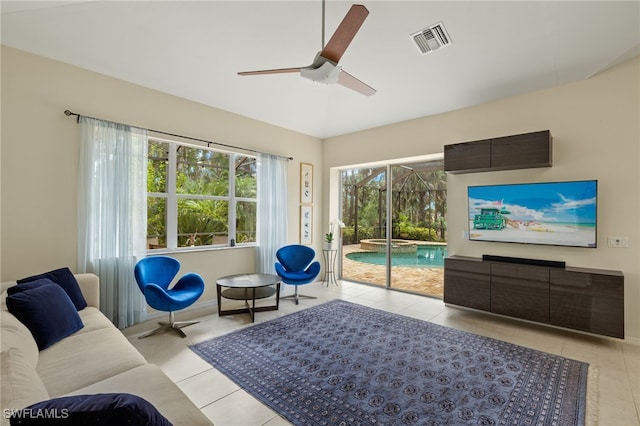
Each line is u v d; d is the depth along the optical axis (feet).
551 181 11.41
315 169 18.76
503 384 7.55
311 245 18.44
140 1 8.68
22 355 4.02
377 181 17.92
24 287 7.11
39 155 9.50
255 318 12.12
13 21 8.46
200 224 14.20
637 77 9.90
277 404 6.76
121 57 10.36
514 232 12.11
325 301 14.56
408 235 16.57
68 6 8.34
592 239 10.52
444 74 11.80
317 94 14.66
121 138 10.93
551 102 11.48
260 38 10.32
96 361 5.91
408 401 6.89
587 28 8.94
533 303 10.78
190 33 9.97
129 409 2.64
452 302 12.60
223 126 14.21
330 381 7.66
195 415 4.35
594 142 10.61
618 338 9.36
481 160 11.95
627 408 6.63
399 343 9.84
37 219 9.47
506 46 10.04
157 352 9.14
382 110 14.94
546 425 6.13
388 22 9.55
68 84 10.04
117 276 10.79
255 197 16.25
